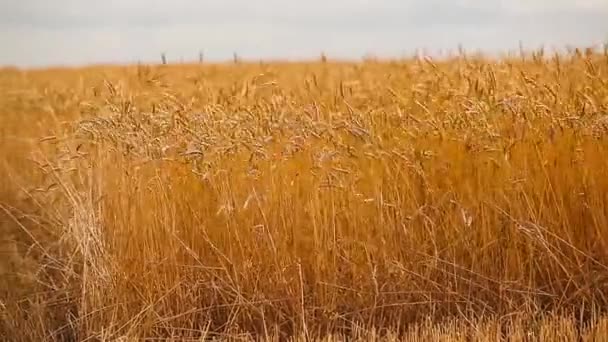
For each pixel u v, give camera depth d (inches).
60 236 312.5
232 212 283.3
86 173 320.2
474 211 287.6
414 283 276.1
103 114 327.6
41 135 437.1
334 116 315.6
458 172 297.1
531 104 298.5
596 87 309.6
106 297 275.1
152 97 353.1
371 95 358.9
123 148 300.5
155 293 276.8
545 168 293.3
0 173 386.6
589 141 293.3
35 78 717.3
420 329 264.5
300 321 270.1
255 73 517.3
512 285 276.8
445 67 358.9
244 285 277.9
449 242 284.8
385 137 308.7
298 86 413.4
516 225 279.9
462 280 279.3
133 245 282.2
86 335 272.2
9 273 295.7
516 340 239.5
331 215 288.2
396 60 448.1
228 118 306.5
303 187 296.2
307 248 283.7
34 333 270.8
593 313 257.3
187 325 275.0
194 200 293.1
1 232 324.8
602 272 277.3
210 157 294.8
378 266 281.7
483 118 296.5
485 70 326.0
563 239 283.1
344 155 298.4
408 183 290.2
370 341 251.1
